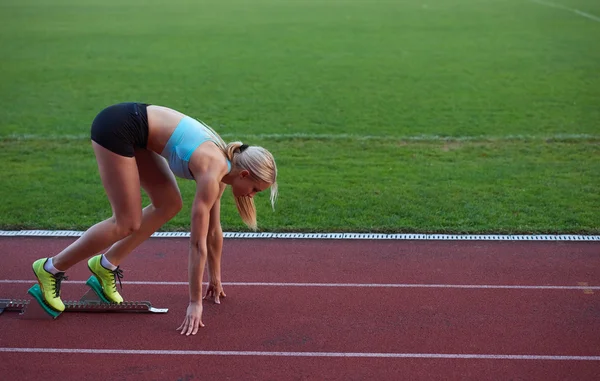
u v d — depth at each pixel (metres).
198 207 3.97
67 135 9.62
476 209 6.76
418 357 4.11
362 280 5.19
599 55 15.26
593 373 3.94
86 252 4.34
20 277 5.24
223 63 14.94
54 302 4.49
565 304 4.79
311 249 5.81
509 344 4.25
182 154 4.02
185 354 4.12
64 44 17.03
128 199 4.16
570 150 8.82
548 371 3.96
